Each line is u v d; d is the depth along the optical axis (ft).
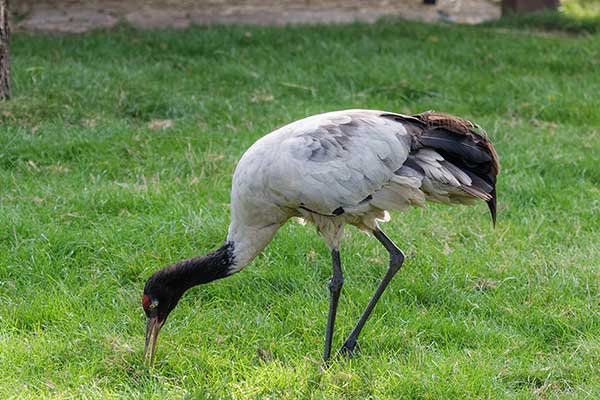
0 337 30.09
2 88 49.70
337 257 30.48
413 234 38.11
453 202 31.22
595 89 57.93
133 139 46.55
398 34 69.10
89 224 38.45
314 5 84.84
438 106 54.34
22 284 34.24
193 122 50.21
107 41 63.87
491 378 28.43
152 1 83.05
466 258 36.42
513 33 71.82
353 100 54.75
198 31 67.46
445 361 29.22
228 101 52.80
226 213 39.06
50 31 69.56
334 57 62.18
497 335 31.35
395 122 29.68
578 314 32.71
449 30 70.85
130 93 52.21
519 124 52.16
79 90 52.44
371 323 32.17
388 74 58.75
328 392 27.73
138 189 41.06
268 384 28.07
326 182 28.81
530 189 43.14
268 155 29.25
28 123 48.16
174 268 29.55
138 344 30.22
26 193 40.57
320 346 30.96
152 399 26.94
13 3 78.33
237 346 30.60
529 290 34.42
